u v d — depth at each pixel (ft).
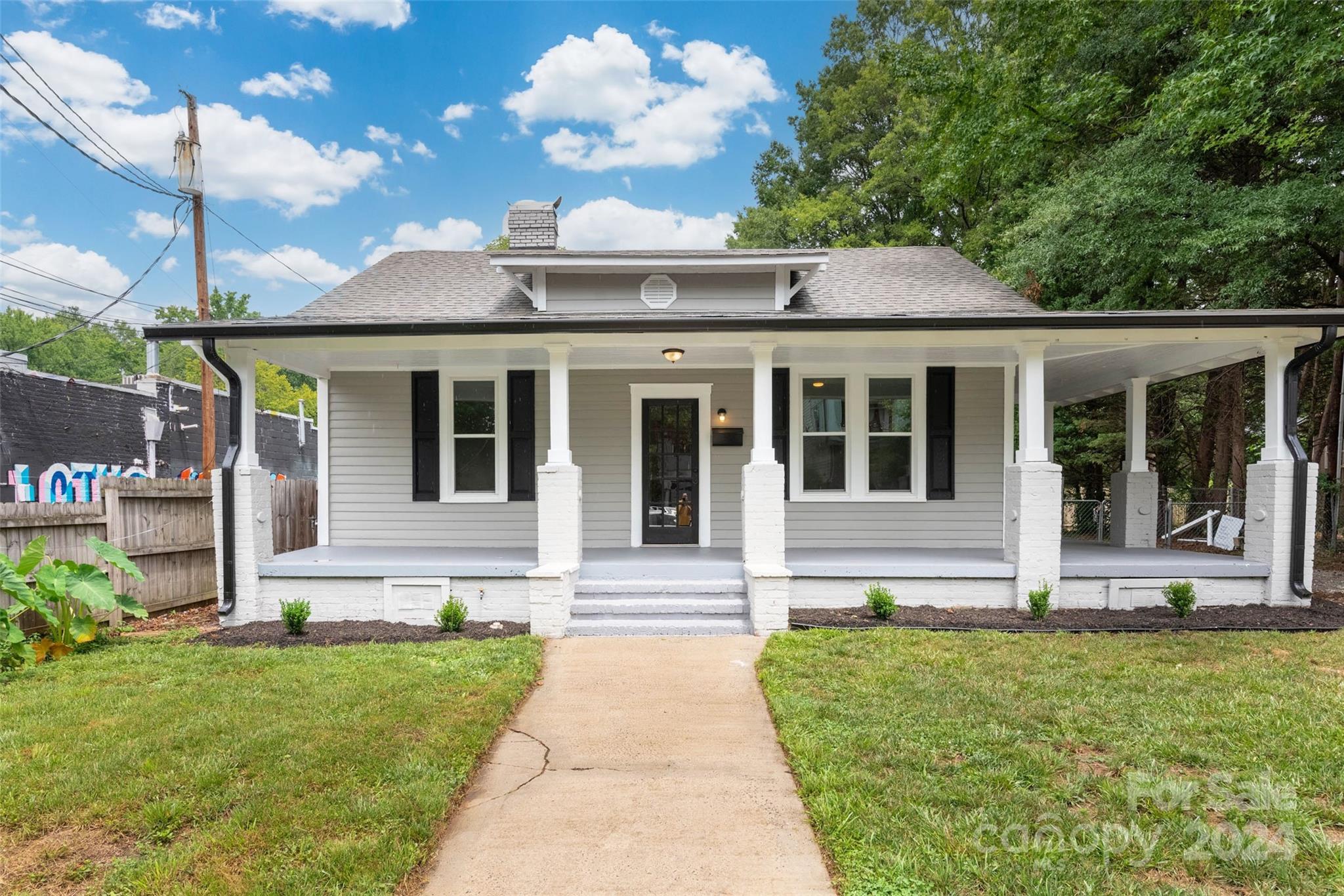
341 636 20.63
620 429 29.84
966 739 12.30
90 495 50.80
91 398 56.29
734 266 26.94
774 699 14.74
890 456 29.89
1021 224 40.73
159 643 20.10
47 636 19.60
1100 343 22.97
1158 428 53.98
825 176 81.15
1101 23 37.86
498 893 8.52
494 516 29.99
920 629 20.38
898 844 9.07
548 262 26.61
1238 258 32.55
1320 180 30.12
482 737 12.79
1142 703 14.01
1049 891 8.02
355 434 30.12
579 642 20.17
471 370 30.07
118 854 9.10
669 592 22.80
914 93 45.19
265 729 12.97
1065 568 22.94
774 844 9.60
